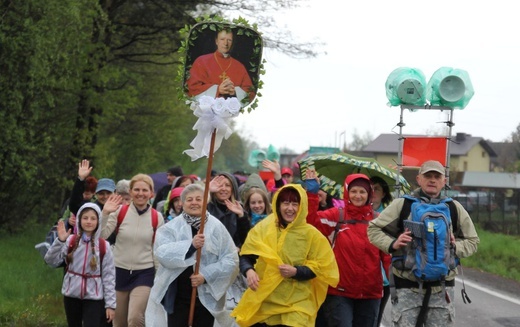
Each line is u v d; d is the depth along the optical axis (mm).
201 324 7766
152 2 27812
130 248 9359
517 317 12852
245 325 7488
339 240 8133
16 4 19641
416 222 7285
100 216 8617
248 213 9828
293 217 7410
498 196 40094
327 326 8328
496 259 22188
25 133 21109
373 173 10266
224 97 8344
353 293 8086
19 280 13430
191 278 7551
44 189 24234
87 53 23266
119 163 33250
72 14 20312
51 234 10750
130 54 29203
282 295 7383
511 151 77062
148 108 31406
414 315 7430
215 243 7750
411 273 7402
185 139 40156
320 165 10742
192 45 8312
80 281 8508
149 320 7801
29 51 19844
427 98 9867
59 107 24031
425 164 7578
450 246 7332
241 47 8367
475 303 14266
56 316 11250
